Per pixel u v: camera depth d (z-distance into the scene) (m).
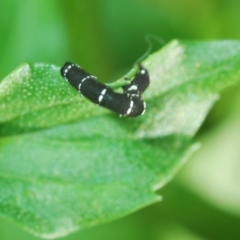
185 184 0.16
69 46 0.16
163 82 0.12
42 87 0.12
